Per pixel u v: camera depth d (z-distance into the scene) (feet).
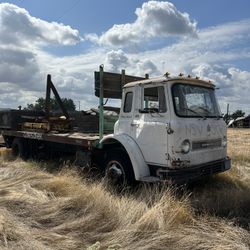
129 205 17.49
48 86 35.47
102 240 14.69
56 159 33.86
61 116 36.14
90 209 17.58
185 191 20.44
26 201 18.81
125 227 15.26
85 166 26.58
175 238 14.28
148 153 21.74
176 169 20.35
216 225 16.08
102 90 25.23
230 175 26.43
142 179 21.15
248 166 32.81
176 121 20.52
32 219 16.78
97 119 32.42
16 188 21.97
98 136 28.22
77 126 34.47
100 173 25.29
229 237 14.58
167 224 15.48
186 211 17.20
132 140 22.80
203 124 21.80
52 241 14.39
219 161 23.22
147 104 22.47
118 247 13.64
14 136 38.14
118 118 26.61
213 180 25.14
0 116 40.50
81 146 27.35
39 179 24.25
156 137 21.16
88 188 21.07
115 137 23.36
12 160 36.06
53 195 20.40
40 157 34.96
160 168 20.98
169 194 18.44
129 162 22.76
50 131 33.12
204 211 18.22
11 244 13.79
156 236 14.37
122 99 24.09
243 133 97.40
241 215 18.11
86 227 15.87
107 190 21.75
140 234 14.70
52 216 17.12
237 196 20.26
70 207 18.10
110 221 16.15
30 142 35.96
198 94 22.70
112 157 23.81
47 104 35.60
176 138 20.30
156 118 21.50
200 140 21.49
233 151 40.24
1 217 15.60
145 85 22.47
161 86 21.39
